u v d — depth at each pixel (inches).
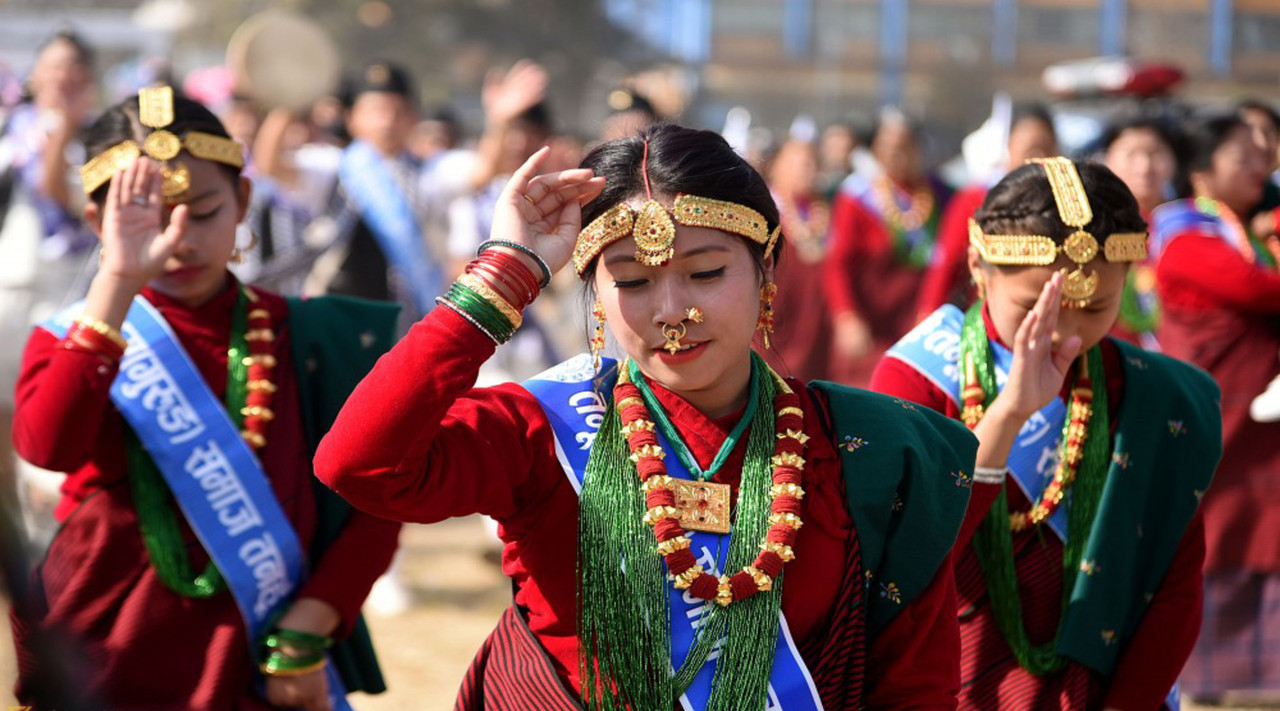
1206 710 255.1
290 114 327.6
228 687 154.3
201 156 155.7
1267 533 250.4
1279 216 256.5
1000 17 1240.2
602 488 114.5
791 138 483.5
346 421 107.6
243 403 159.2
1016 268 146.6
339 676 166.7
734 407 120.4
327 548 160.4
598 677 112.7
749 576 112.5
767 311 120.8
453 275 370.9
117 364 147.7
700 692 111.6
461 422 113.7
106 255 146.9
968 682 152.2
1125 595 149.1
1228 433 251.6
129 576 154.9
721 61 1301.7
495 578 344.2
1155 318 249.9
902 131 442.9
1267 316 251.8
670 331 112.3
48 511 208.4
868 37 1284.4
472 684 125.5
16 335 329.4
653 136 115.6
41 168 331.6
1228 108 303.1
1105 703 149.6
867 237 438.3
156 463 154.8
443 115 621.6
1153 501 151.4
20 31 850.8
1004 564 149.3
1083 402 150.8
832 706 117.0
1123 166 260.7
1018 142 354.6
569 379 120.7
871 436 120.3
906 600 119.8
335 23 1521.9
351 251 339.3
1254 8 1068.5
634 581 112.4
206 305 161.5
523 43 1555.1
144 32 941.2
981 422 140.1
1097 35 1218.6
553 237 112.3
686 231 112.3
